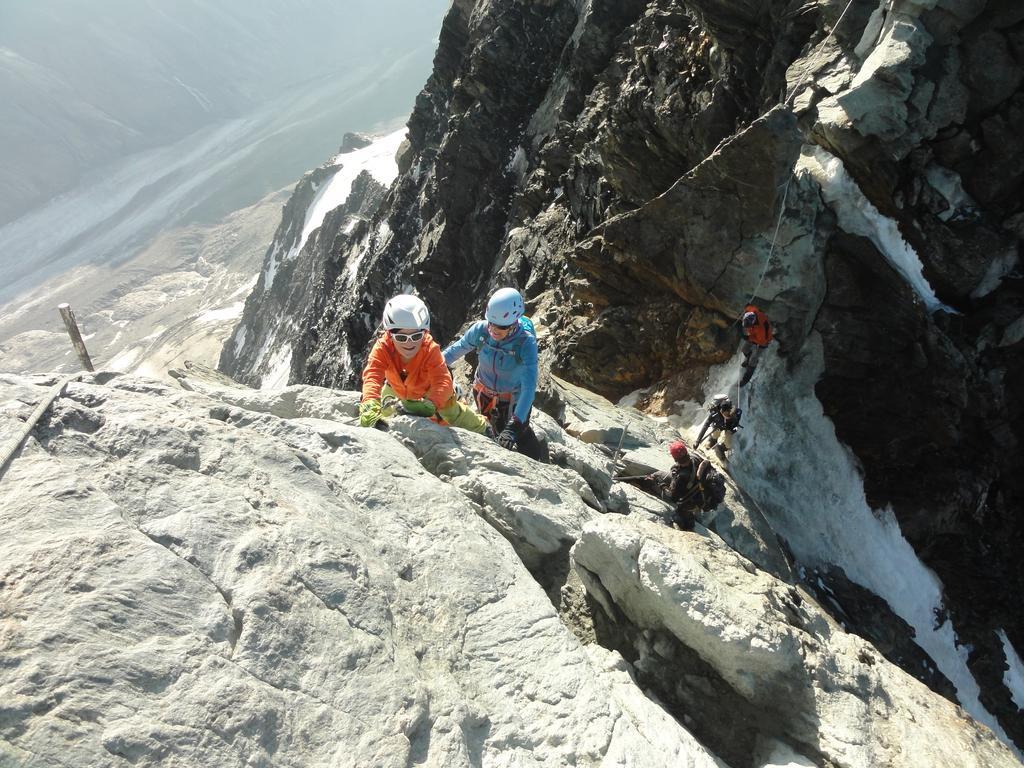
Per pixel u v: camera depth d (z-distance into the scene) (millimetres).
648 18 22344
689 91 17656
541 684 4105
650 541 5285
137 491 3877
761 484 12664
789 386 13438
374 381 6359
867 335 13438
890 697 5133
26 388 4438
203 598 3447
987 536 13734
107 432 4215
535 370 7473
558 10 32562
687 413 14188
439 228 36312
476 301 31531
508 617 4469
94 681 2855
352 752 3227
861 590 12172
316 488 4676
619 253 15219
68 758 2596
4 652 2795
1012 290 13492
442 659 4055
